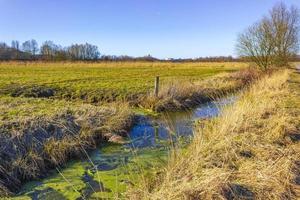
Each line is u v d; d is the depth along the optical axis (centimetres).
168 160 829
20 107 1282
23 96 1858
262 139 883
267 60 3894
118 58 9812
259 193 594
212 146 820
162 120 1447
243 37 3981
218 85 2464
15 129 945
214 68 5441
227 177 629
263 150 798
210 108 1750
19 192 742
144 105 1717
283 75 2878
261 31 3881
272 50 3859
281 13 3891
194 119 1465
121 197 697
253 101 1395
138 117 1451
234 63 7469
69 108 1312
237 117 1005
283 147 836
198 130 1064
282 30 3856
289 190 610
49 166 870
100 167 880
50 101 1541
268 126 996
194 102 1853
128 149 1029
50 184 780
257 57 3928
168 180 653
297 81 2658
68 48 10450
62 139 986
